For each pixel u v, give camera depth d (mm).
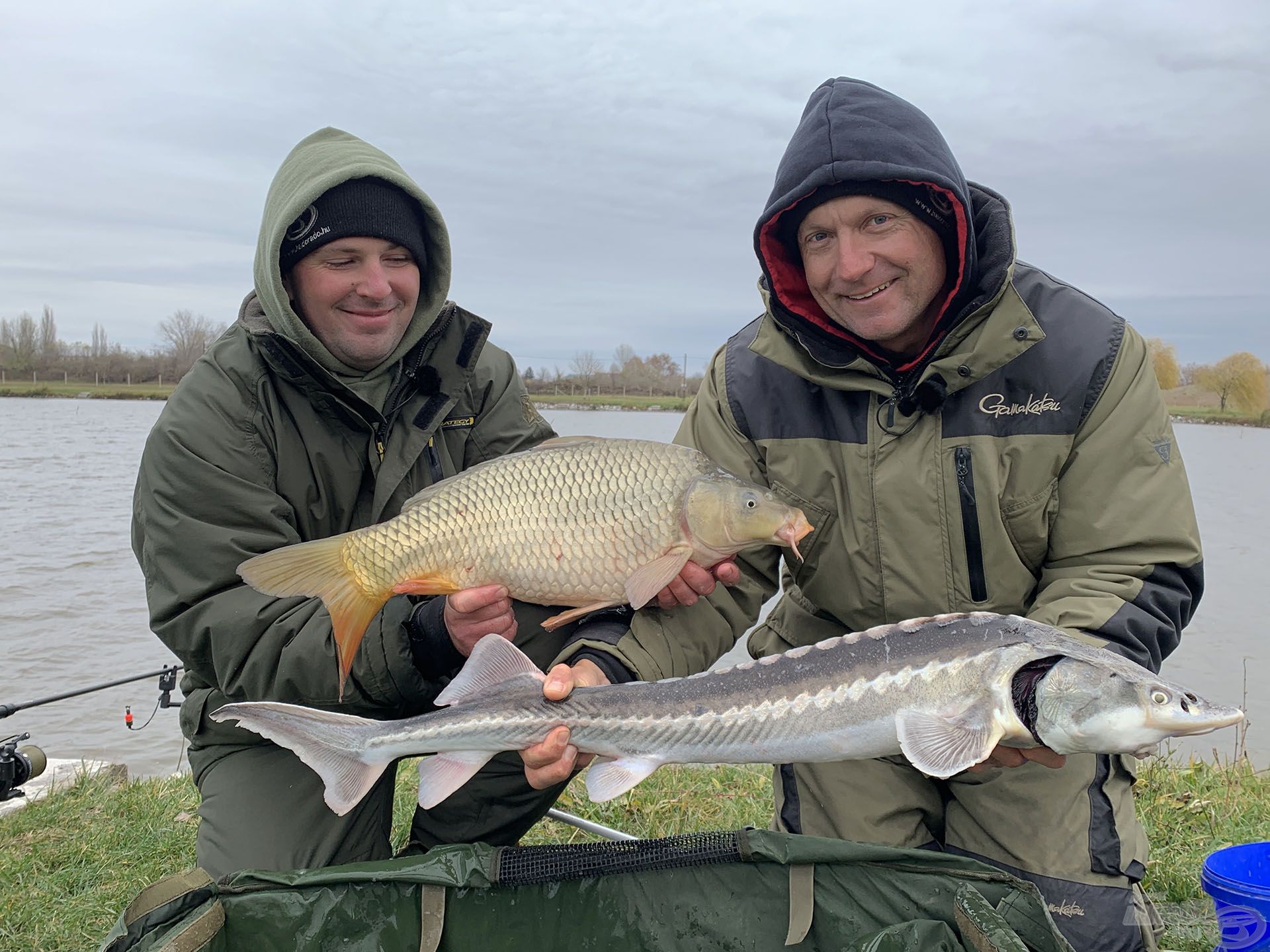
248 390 1073
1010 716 814
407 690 1022
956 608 1049
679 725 874
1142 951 941
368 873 842
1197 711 768
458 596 960
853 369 1039
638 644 1032
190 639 1026
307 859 1049
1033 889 772
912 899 808
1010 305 994
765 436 1104
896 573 1054
